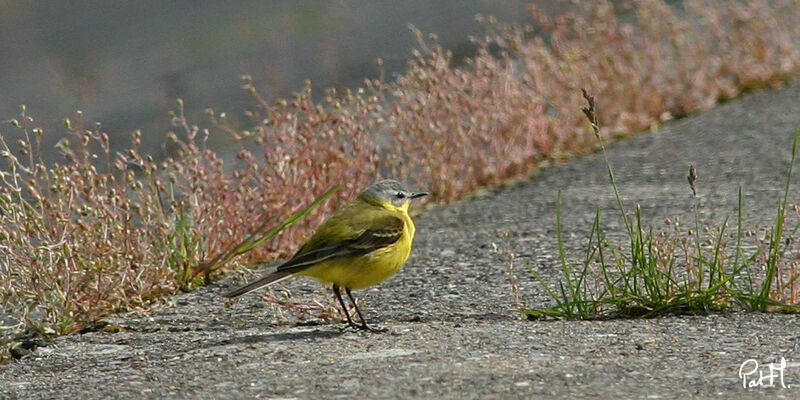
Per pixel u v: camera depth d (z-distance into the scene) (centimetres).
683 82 2284
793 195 1548
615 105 2122
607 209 1576
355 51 2992
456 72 1833
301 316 1113
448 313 1108
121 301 1184
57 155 2212
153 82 2797
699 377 816
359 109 1606
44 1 3962
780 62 2442
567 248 1359
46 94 2723
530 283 1208
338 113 1703
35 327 1085
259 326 1095
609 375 824
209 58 3009
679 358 870
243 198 1427
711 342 916
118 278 1181
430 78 1762
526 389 794
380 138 1772
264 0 3803
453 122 1792
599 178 1802
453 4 3503
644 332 958
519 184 1831
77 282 1130
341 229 1042
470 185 1816
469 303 1144
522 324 1023
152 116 2477
